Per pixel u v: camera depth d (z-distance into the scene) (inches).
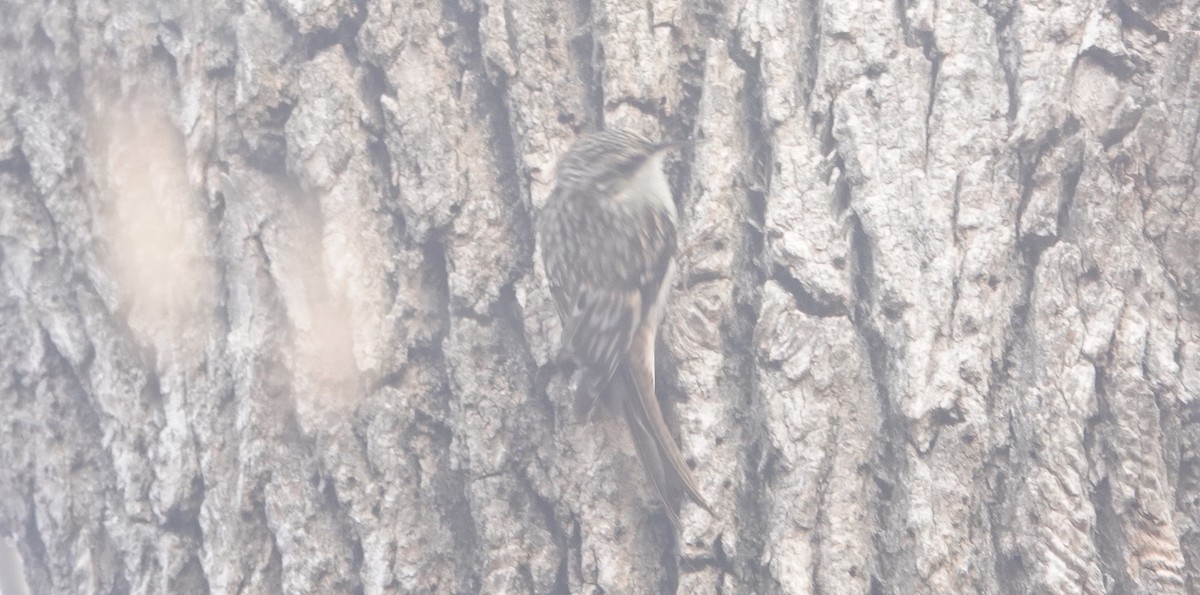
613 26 275.6
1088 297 250.7
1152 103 265.1
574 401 252.2
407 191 267.9
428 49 277.7
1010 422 244.4
